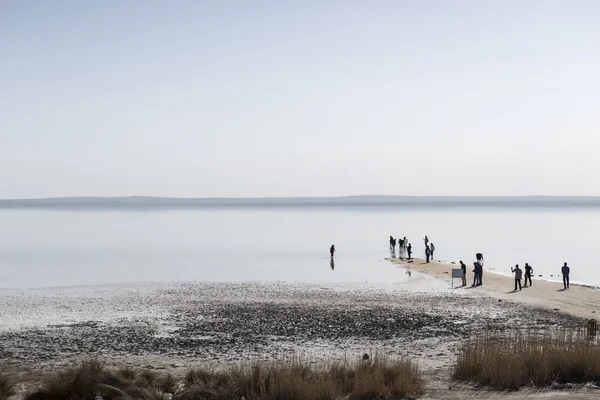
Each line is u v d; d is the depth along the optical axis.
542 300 38.97
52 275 54.81
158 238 110.38
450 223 173.50
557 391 16.67
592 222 178.38
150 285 47.62
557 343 20.33
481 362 18.89
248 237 113.31
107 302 39.00
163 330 30.19
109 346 26.81
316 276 54.03
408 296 41.09
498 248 87.12
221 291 44.03
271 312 35.03
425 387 17.48
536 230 136.00
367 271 57.69
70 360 24.33
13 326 31.30
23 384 19.14
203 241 102.44
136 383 18.30
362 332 29.44
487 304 37.56
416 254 77.69
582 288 44.38
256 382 17.30
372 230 136.75
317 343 27.14
